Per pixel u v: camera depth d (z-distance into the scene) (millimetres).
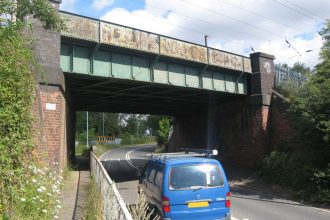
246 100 27578
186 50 22328
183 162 9344
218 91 25250
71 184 14703
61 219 7980
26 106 8094
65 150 19594
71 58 18281
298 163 19453
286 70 29484
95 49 18625
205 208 9109
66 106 21109
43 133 12906
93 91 25359
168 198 9008
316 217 12797
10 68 7215
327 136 16547
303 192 17234
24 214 6000
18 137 7281
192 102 31922
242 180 23766
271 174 21906
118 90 25484
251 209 14391
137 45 19906
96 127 106125
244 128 27688
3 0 7789
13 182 6340
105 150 67938
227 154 29297
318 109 17641
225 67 24828
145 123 118750
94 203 8039
